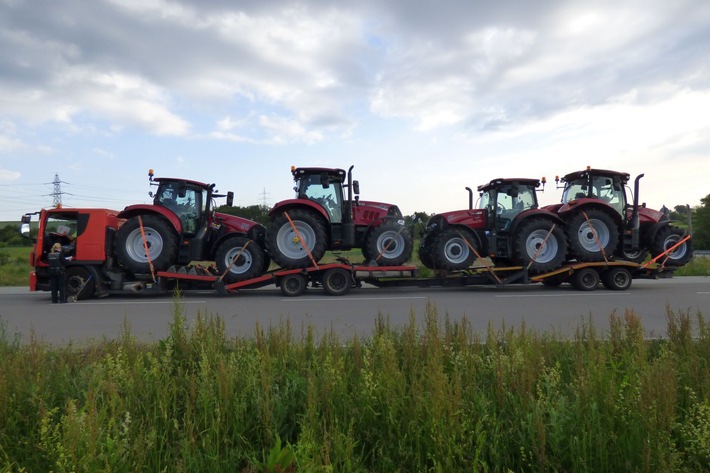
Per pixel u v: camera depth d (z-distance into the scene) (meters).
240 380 3.99
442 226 13.70
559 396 3.74
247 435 3.53
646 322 8.48
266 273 12.67
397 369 4.02
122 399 3.73
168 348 4.64
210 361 4.43
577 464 3.00
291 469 3.01
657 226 13.84
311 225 12.49
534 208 13.84
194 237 12.81
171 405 3.80
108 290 12.15
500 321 8.64
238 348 4.95
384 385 3.71
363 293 13.13
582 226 13.30
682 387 3.88
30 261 12.10
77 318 9.23
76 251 11.99
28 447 3.19
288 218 12.46
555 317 9.06
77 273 11.92
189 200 12.89
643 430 3.10
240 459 3.28
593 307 10.30
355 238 13.29
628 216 14.02
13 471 3.04
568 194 14.43
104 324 8.57
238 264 12.62
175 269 12.41
